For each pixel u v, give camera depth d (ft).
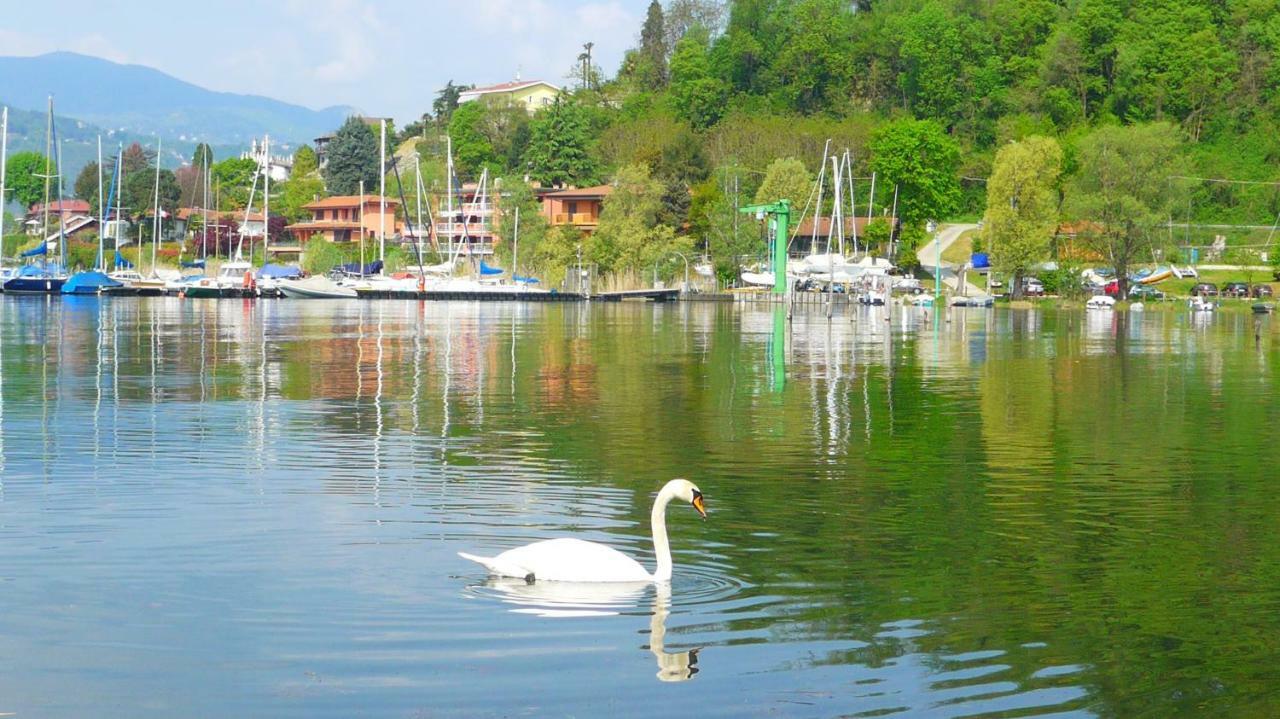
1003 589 49.62
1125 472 78.13
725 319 298.35
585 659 40.47
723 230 469.98
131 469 75.36
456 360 166.09
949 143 530.68
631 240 453.17
